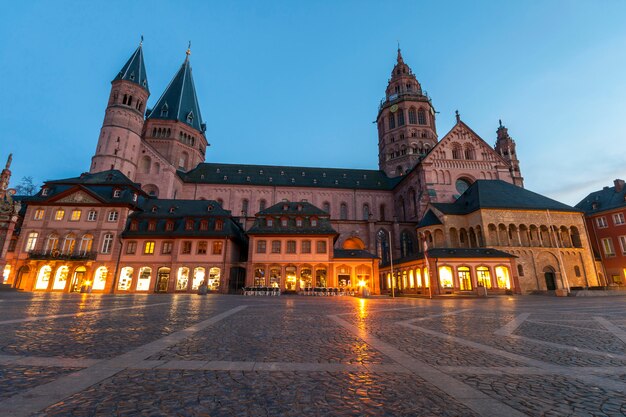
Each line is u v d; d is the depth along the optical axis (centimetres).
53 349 629
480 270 3800
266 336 830
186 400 387
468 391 430
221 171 7100
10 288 3272
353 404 383
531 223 4578
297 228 4300
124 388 423
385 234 6059
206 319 1175
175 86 7444
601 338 848
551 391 432
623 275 4931
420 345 734
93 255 4028
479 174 5919
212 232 4238
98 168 5291
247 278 4050
